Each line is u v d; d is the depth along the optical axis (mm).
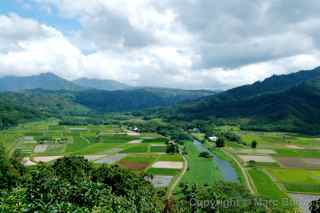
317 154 160875
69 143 199125
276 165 133500
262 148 180500
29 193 21047
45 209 17078
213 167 129125
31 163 129750
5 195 18672
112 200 23359
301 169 125500
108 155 158125
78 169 62469
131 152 167500
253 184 100188
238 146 188250
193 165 133625
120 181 57906
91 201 21875
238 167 128625
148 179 105875
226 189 56062
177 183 101625
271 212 50188
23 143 193125
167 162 140000
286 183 103250
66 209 17922
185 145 196125
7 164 51719
